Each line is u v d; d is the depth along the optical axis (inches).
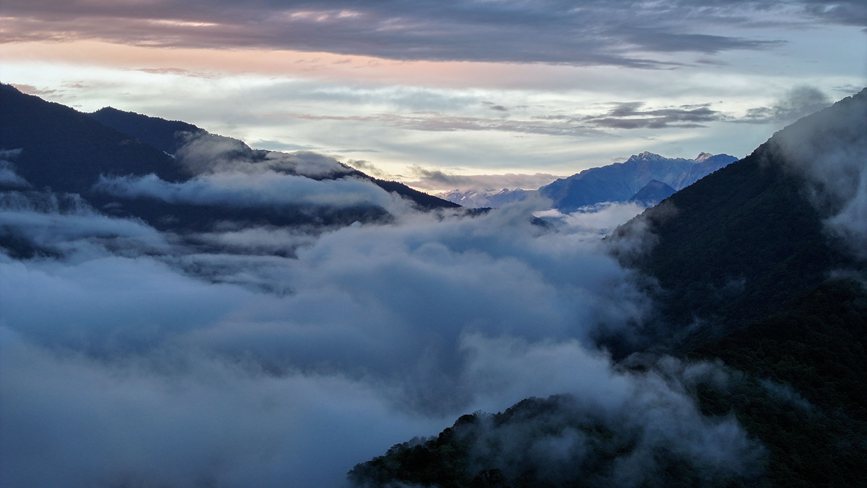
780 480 3678.6
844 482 3777.1
